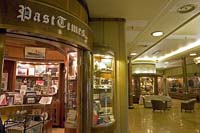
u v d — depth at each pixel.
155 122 8.46
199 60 12.66
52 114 6.61
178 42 8.82
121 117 4.57
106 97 4.39
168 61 16.30
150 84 16.75
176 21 5.33
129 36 7.10
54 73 6.78
